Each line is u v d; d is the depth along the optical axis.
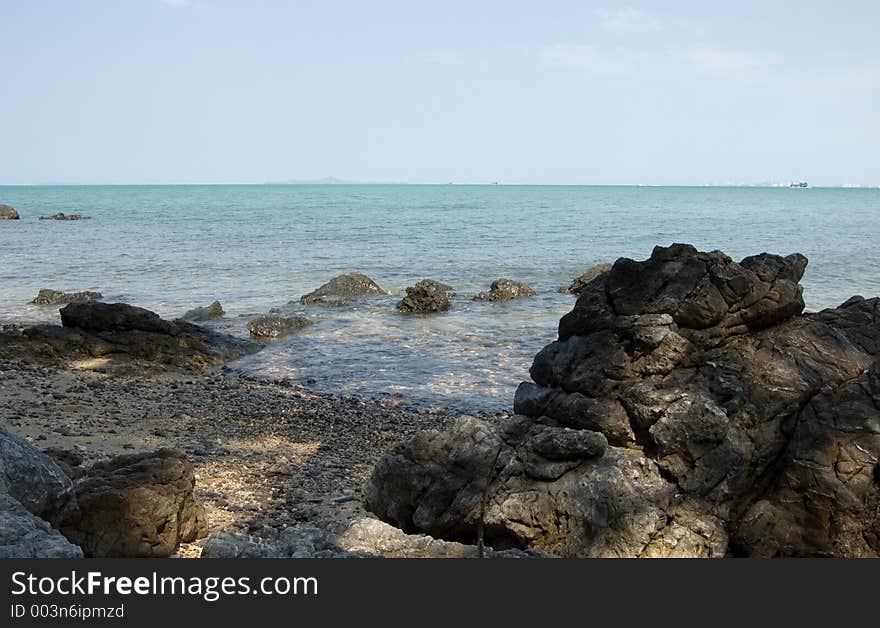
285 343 24.39
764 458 8.78
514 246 56.34
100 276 39.84
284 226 77.81
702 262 9.99
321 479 12.16
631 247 55.72
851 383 9.12
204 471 12.25
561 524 8.48
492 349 23.44
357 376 20.55
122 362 20.27
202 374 20.50
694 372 9.50
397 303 30.77
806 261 10.80
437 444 9.73
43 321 27.70
